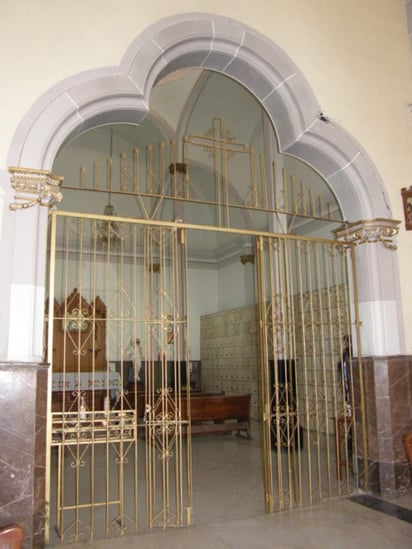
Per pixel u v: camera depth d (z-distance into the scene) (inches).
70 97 204.2
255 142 442.9
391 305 258.7
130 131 506.9
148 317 217.2
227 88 410.3
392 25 302.8
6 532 100.0
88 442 197.0
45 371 182.1
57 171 547.5
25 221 185.6
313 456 331.9
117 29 220.8
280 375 359.9
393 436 244.8
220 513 223.8
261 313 243.6
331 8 282.4
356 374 263.7
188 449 213.8
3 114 193.2
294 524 206.1
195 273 680.4
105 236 493.0
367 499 238.2
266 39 254.1
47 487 180.2
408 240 272.4
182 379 547.8
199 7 241.1
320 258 401.1
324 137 262.4
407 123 290.7
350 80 277.6
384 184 272.8
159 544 186.1
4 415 170.6
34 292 183.2
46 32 207.3
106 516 195.3
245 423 428.5
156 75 231.9
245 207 256.4
